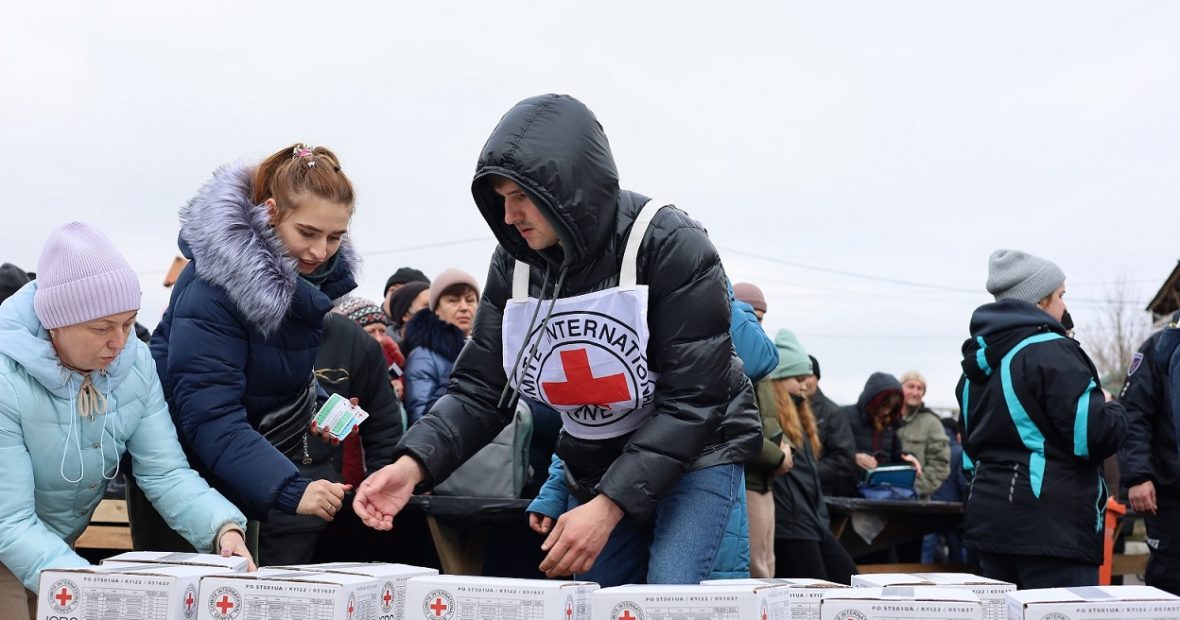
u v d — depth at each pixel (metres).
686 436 2.31
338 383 3.65
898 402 6.33
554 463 2.87
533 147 2.21
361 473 4.06
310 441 3.21
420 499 3.75
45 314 2.30
